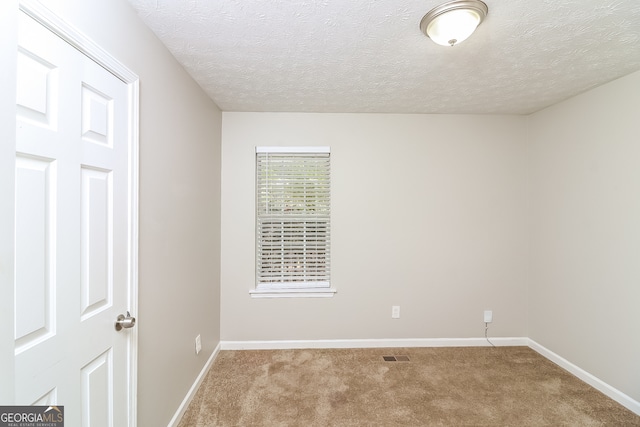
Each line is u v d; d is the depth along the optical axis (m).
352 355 2.48
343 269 2.64
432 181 2.63
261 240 2.65
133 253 1.24
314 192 2.65
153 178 1.42
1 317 0.59
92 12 0.99
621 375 1.86
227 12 1.26
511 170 2.62
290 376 2.16
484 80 1.96
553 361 2.38
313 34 1.43
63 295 0.89
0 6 0.59
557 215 2.37
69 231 0.91
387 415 1.75
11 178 0.62
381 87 2.08
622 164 1.88
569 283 2.25
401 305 2.65
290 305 2.61
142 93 1.32
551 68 1.79
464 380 2.12
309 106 2.47
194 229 1.96
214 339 2.40
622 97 1.88
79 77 0.94
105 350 1.08
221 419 1.71
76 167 0.94
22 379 0.76
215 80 1.96
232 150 2.59
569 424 1.67
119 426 1.15
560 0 1.17
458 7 1.20
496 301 2.63
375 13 1.27
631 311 1.82
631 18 1.29
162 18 1.30
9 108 0.61
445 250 2.64
